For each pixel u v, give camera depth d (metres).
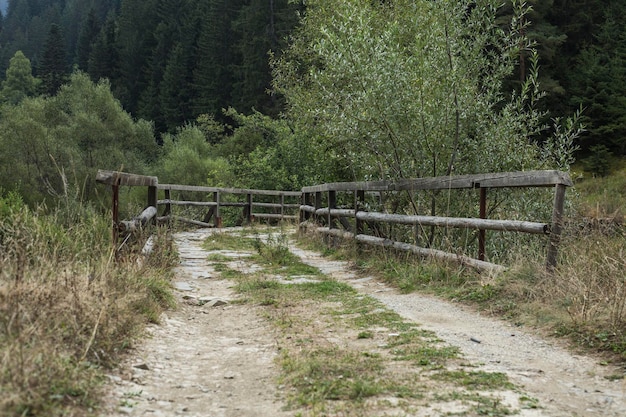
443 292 6.84
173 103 55.75
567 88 33.56
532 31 30.88
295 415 3.26
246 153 31.14
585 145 31.59
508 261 7.33
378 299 6.70
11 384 2.89
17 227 4.88
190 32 60.00
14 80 75.44
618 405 3.36
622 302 4.84
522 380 3.78
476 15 9.29
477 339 4.82
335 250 11.27
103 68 70.12
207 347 4.91
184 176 30.64
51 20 118.06
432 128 8.87
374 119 8.95
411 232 9.37
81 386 3.25
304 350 4.57
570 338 4.77
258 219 20.06
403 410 3.23
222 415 3.31
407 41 11.45
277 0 39.78
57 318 3.95
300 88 16.45
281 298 6.84
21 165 25.53
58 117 31.11
